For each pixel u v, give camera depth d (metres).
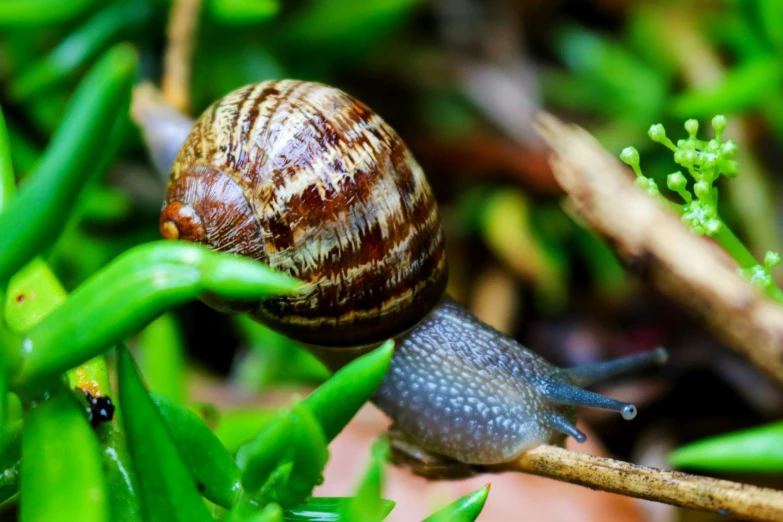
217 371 0.22
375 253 0.17
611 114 0.23
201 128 0.17
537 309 0.23
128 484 0.14
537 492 0.19
